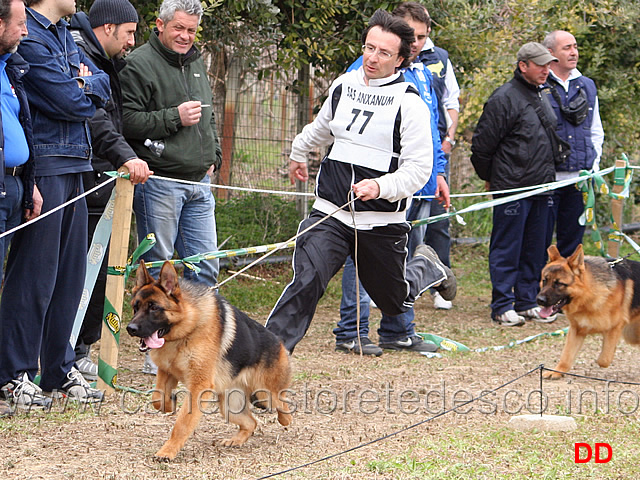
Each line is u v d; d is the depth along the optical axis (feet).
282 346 15.83
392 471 13.55
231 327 14.70
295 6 30.99
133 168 17.48
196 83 20.52
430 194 25.43
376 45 17.46
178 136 19.89
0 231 16.01
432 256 24.38
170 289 13.88
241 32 32.12
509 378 21.74
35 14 16.30
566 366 22.04
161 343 13.87
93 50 18.15
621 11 37.24
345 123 17.99
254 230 35.53
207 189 21.11
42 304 16.75
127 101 19.57
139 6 28.04
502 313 29.94
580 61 39.70
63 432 15.21
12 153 15.71
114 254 17.74
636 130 44.45
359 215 17.72
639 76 39.91
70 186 17.15
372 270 18.40
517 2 34.99
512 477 13.44
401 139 17.57
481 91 39.42
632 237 47.98
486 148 29.84
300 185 36.35
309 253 17.65
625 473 13.82
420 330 28.48
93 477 12.76
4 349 16.65
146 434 15.42
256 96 35.09
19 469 12.97
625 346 26.81
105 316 17.87
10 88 15.71
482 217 45.14
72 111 16.40
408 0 31.96
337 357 23.82
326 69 33.73
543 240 30.50
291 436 15.80
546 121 29.60
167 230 20.18
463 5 33.58
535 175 29.50
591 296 21.77
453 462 14.24
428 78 25.04
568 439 15.92
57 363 17.58
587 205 27.43
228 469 13.56
